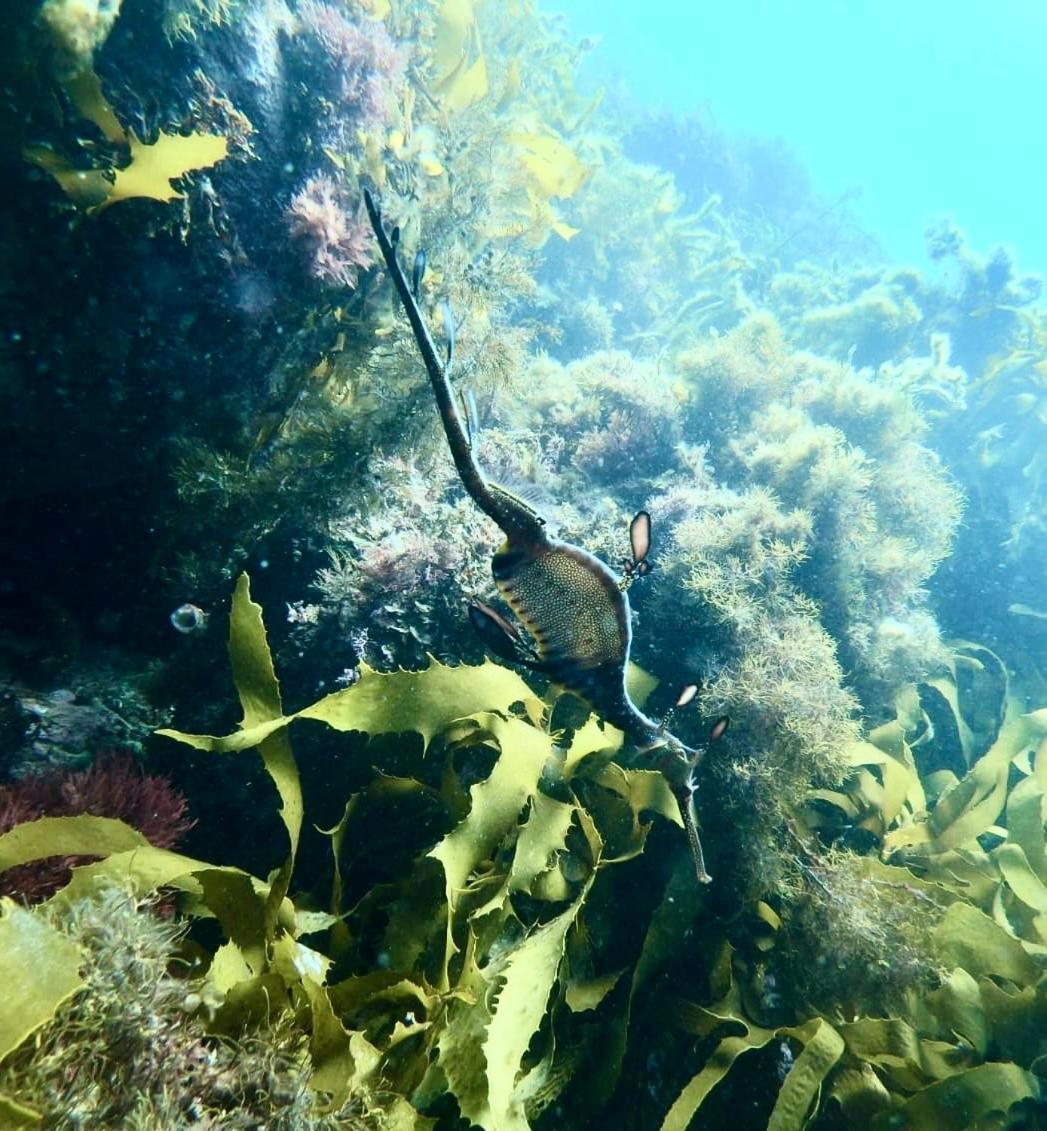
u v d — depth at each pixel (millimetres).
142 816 2902
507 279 5648
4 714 3629
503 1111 2051
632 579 1834
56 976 1458
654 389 6965
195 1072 1808
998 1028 3678
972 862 4684
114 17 3203
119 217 3518
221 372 4129
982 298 12555
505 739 2994
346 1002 2406
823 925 3832
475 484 1694
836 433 6324
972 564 8648
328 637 4230
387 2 4805
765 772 4000
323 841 3684
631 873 3959
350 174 4344
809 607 5039
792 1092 3072
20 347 3648
